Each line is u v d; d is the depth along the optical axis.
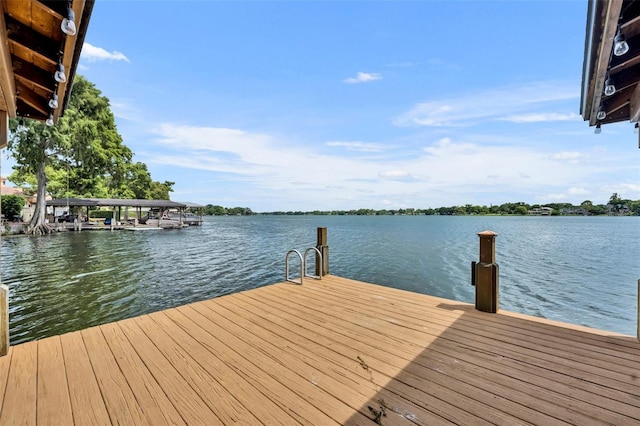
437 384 1.84
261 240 24.89
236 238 26.62
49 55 2.04
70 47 1.91
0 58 1.71
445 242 23.72
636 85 2.44
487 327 2.79
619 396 1.67
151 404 1.68
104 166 28.64
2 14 1.67
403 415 1.54
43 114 3.11
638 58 1.98
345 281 4.80
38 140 20.11
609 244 22.16
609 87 2.09
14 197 29.11
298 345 2.47
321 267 5.01
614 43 1.63
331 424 1.48
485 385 1.81
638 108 2.43
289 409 1.61
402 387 1.81
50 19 1.80
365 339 2.57
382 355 2.26
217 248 19.22
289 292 4.16
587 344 2.38
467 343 2.45
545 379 1.87
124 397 1.75
